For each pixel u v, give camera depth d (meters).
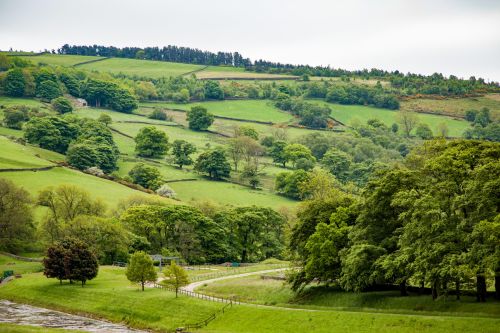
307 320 88.62
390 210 99.44
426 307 88.75
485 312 80.94
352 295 102.38
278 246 187.88
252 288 119.38
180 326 98.44
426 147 118.31
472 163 89.81
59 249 130.88
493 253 75.25
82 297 120.12
